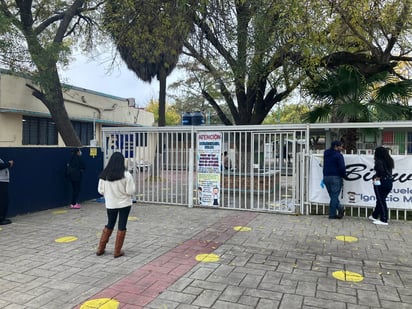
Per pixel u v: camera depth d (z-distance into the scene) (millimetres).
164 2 8648
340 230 7051
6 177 7621
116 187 5309
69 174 9375
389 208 7957
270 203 9898
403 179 7816
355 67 9883
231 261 5168
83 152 10516
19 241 6227
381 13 8102
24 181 8656
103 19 12242
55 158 9531
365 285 4301
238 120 12938
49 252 5582
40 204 9078
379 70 9688
